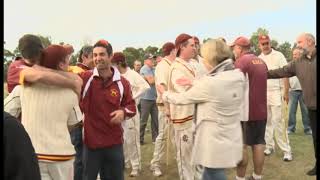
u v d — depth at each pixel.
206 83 3.89
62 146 3.27
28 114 3.22
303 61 5.49
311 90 5.46
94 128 3.98
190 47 4.89
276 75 5.84
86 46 5.05
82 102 3.93
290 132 9.28
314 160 6.98
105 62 3.94
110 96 3.98
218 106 3.91
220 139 3.96
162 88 5.42
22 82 3.18
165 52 5.57
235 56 5.77
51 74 3.17
